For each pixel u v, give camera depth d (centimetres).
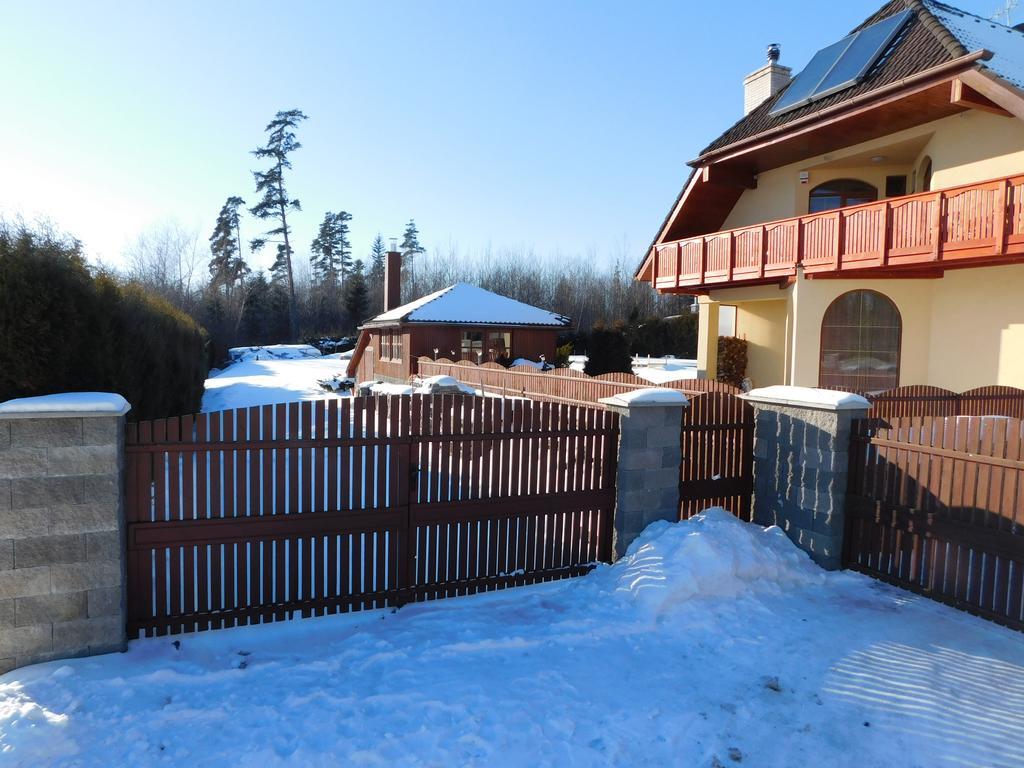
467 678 397
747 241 1523
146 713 354
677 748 338
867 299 1398
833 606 521
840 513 601
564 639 452
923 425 544
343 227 7331
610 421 592
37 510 404
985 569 499
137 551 442
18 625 404
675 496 608
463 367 2069
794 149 1504
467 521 538
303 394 2448
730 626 478
